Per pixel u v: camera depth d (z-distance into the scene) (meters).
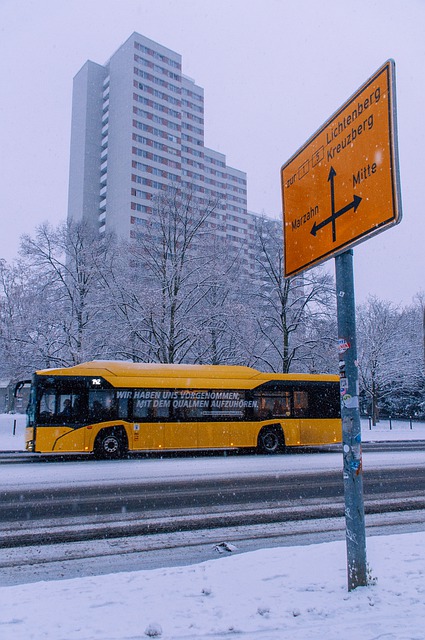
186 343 25.42
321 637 3.61
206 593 4.61
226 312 24.86
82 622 3.95
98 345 24.98
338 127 5.12
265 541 7.28
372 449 20.73
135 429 16.97
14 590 4.85
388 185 4.36
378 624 3.83
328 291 27.33
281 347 28.02
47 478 12.30
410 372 39.25
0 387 50.59
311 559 5.70
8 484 11.47
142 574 5.30
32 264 27.39
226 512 9.02
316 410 18.89
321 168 5.40
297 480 12.23
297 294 28.27
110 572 5.95
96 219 88.06
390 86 4.41
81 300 26.69
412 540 6.55
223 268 25.95
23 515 8.66
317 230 5.42
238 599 4.44
